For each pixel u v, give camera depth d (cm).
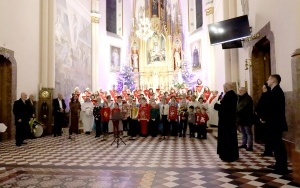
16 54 1128
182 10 2517
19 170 591
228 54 1358
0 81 1081
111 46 2306
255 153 765
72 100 1354
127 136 1234
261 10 880
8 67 1087
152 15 2584
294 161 496
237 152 682
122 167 616
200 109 1147
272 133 561
